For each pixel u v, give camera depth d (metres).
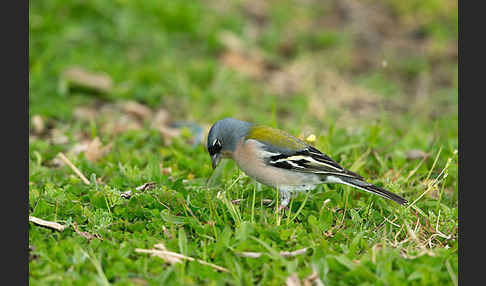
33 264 7.24
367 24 25.31
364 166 11.20
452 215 9.12
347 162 11.06
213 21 22.58
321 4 27.22
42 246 7.62
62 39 19.02
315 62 21.11
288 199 9.64
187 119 15.81
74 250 7.51
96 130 13.95
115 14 20.83
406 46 23.39
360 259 7.68
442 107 17.52
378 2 27.98
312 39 22.92
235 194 9.80
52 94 16.55
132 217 8.77
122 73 18.00
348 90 18.88
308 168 9.39
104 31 20.17
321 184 10.13
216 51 21.03
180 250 7.62
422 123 15.12
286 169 9.45
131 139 13.15
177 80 18.00
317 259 7.40
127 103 16.38
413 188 10.26
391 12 26.95
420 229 8.78
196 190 9.66
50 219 8.50
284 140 9.62
